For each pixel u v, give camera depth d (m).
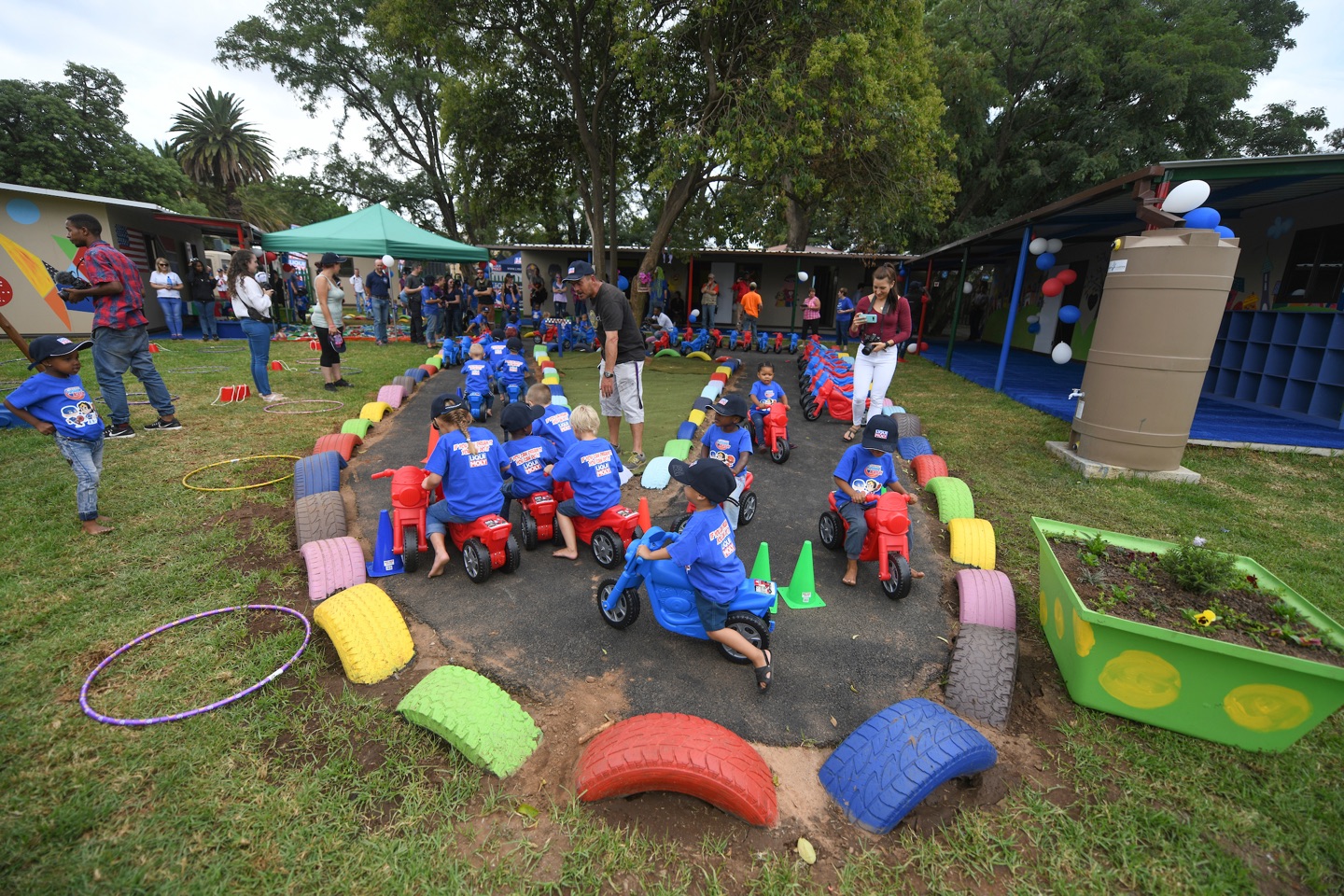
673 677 3.29
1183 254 5.79
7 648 3.26
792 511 5.65
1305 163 6.13
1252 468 6.75
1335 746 2.83
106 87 38.81
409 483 4.23
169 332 17.33
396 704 2.99
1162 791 2.56
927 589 4.28
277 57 30.47
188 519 4.92
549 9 13.98
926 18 22.78
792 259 26.69
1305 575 4.39
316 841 2.23
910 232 24.03
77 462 4.48
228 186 42.34
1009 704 2.96
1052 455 7.22
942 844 2.33
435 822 2.35
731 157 11.70
